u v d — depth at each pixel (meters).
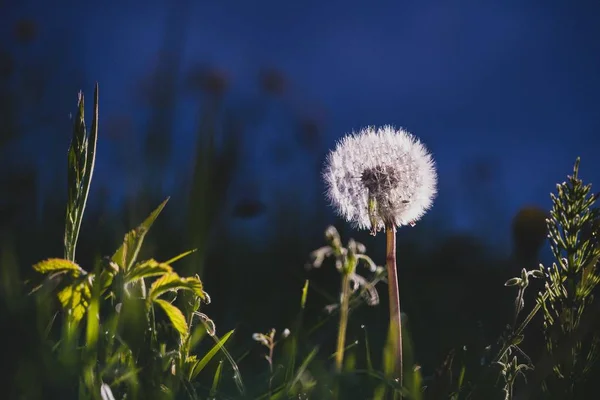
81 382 0.40
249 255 0.82
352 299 0.52
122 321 0.42
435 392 0.45
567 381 0.47
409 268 0.89
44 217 0.68
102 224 0.68
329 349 0.59
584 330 0.46
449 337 0.65
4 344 0.42
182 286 0.43
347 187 0.48
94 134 0.46
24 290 0.45
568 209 0.48
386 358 0.46
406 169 0.47
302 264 0.82
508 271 0.82
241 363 0.55
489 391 0.46
